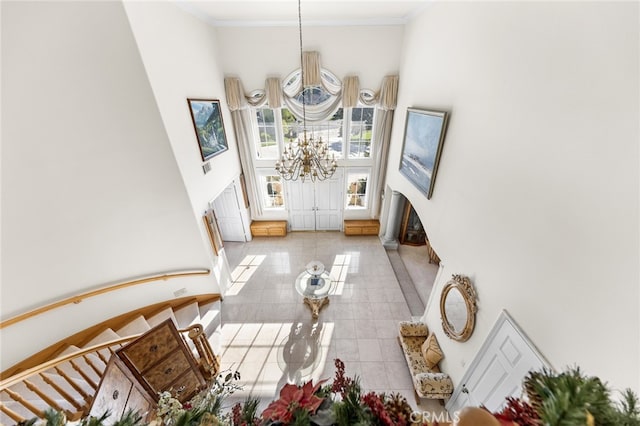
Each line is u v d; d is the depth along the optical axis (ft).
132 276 12.16
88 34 8.44
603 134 4.76
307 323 14.87
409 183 15.53
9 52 7.61
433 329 12.24
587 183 5.08
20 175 8.64
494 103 7.83
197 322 13.66
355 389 2.70
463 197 9.66
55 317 10.21
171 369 9.60
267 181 22.52
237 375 7.88
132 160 10.62
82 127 9.30
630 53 4.30
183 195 12.24
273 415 2.51
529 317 6.55
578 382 1.92
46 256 9.65
